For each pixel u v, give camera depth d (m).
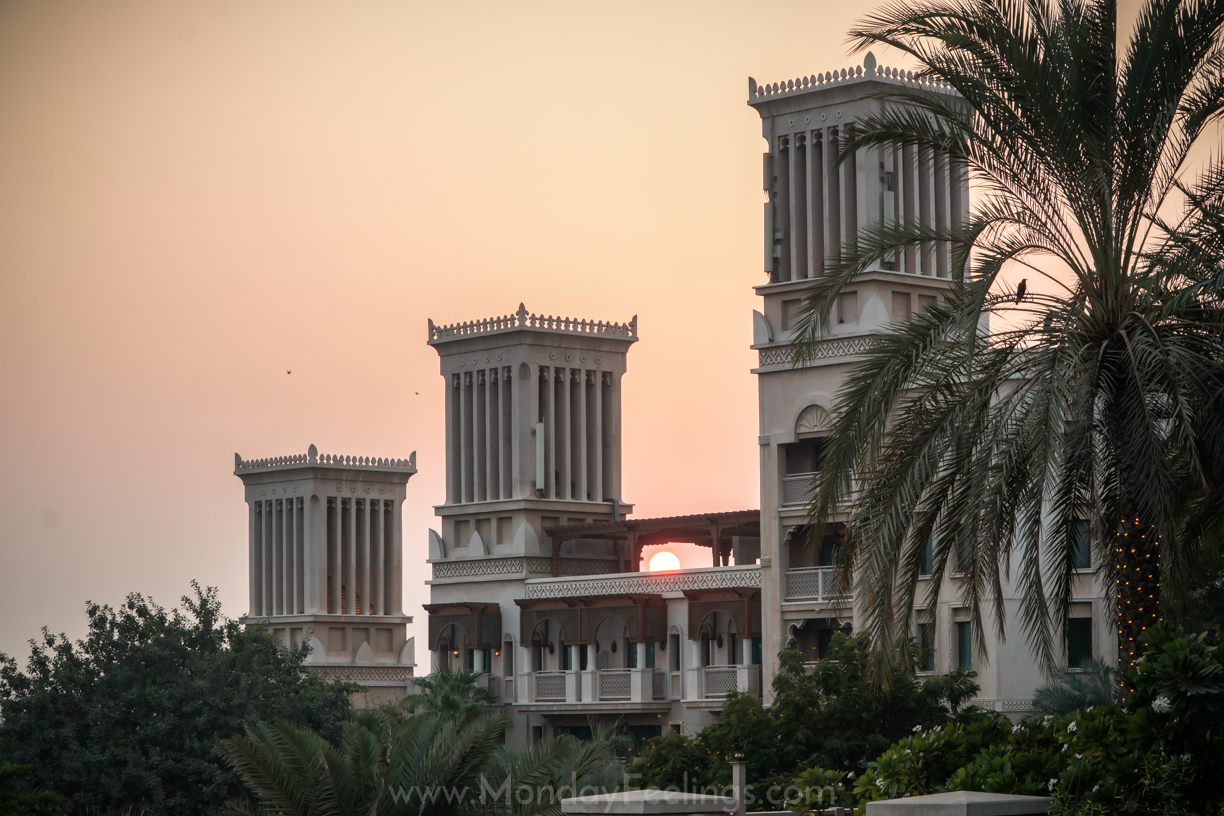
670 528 92.06
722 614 86.75
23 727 74.50
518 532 98.69
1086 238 33.81
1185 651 27.97
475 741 36.66
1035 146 34.09
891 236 35.78
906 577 35.75
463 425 104.19
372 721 39.78
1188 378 31.84
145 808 73.06
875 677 34.88
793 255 75.75
